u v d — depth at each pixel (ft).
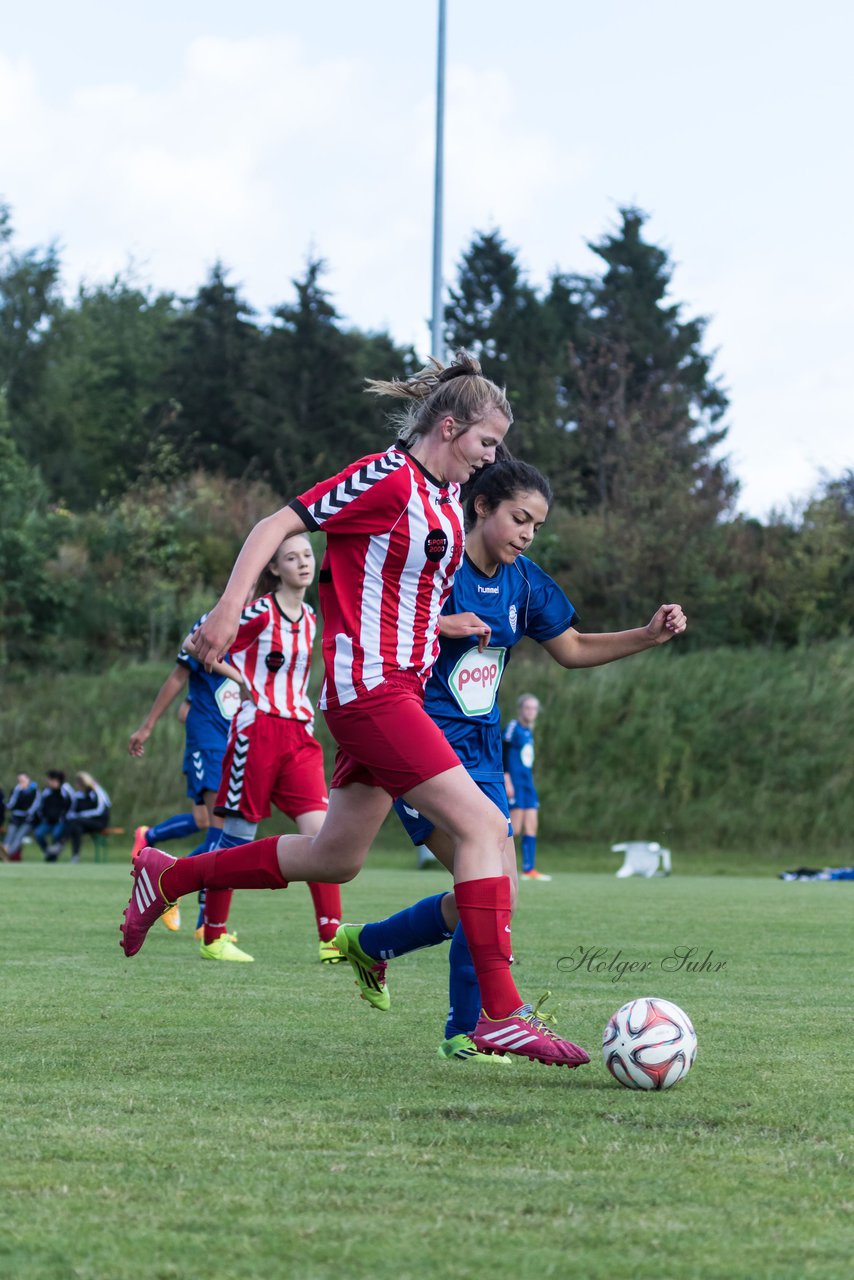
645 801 237.04
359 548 37.40
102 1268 19.72
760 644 297.12
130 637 295.28
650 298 506.89
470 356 39.99
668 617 44.60
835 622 301.02
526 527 42.75
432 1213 22.61
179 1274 19.49
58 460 469.98
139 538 319.88
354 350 458.91
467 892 36.68
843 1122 30.53
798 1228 22.11
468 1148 27.40
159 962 64.80
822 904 113.91
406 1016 48.11
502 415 38.29
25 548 292.81
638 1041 34.24
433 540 37.58
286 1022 45.96
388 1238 21.20
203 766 86.99
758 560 305.12
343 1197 23.50
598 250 517.14
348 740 38.04
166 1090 33.30
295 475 421.18
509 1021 36.06
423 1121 30.01
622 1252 20.67
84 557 312.29
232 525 337.93
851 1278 19.65
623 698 251.39
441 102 230.48
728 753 242.99
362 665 37.52
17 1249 20.54
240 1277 19.38
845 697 249.96
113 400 558.15
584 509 357.00
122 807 242.78
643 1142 28.17
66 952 68.39
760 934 82.64
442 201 230.27
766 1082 35.81
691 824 233.96
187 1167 25.44
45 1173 24.91
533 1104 32.37
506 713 246.68
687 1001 53.01
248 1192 23.76
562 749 243.40
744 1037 43.91
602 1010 50.29
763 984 58.80
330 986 56.29
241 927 87.40
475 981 40.45
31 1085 33.81
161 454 375.04
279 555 72.84
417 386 39.93
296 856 41.63
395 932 42.75
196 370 469.57
